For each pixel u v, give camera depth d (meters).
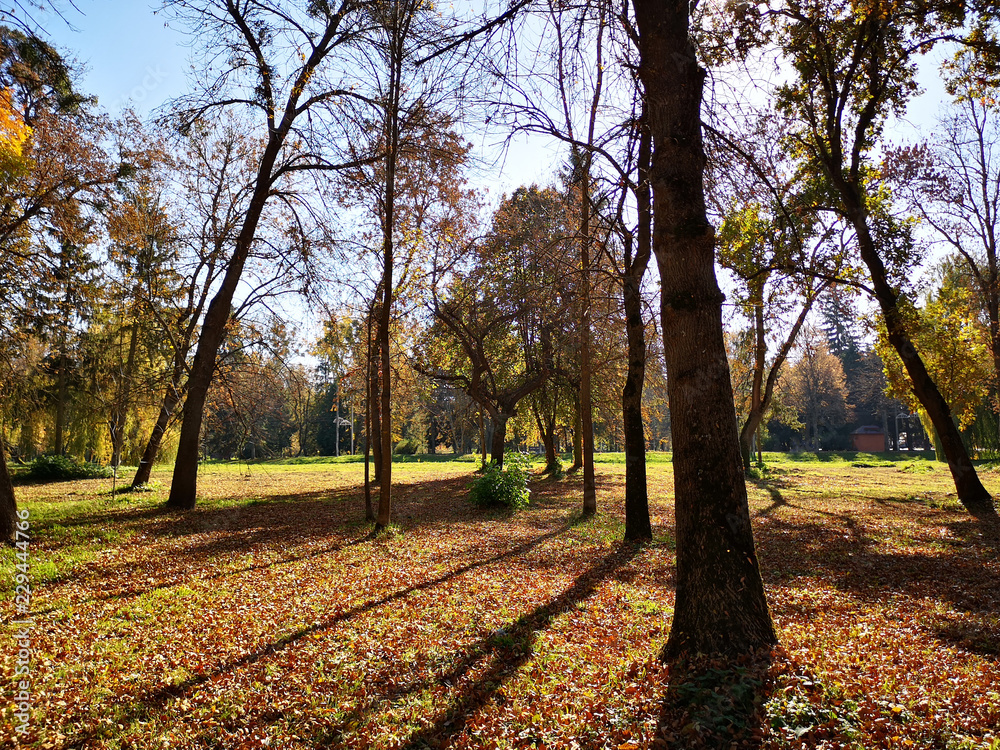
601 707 4.69
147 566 10.64
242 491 27.66
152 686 5.61
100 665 6.07
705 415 5.38
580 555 11.63
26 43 12.41
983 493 17.48
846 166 18.08
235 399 22.47
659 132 5.81
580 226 14.69
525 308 13.25
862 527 14.66
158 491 24.42
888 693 4.38
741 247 11.91
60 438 33.53
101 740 4.66
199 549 12.35
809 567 10.18
